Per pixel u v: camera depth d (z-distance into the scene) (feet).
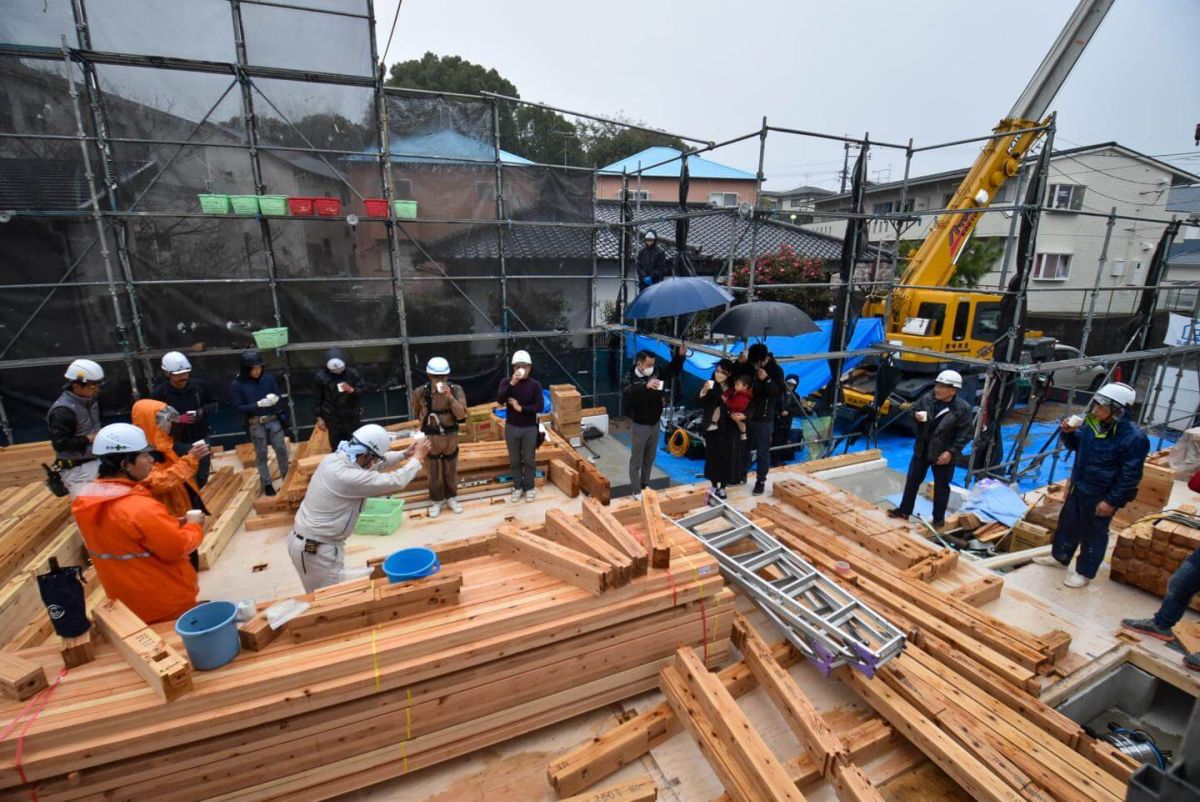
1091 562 16.85
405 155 32.53
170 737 8.52
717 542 15.57
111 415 29.35
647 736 10.99
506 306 36.86
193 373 30.37
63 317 27.78
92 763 8.23
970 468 27.04
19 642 13.44
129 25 26.81
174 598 11.19
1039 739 10.87
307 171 30.48
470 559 13.94
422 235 33.88
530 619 10.77
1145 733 13.78
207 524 19.17
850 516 19.58
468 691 10.37
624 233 40.47
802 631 12.60
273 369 31.83
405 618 10.67
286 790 9.47
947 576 17.03
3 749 7.92
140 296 28.66
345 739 9.64
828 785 10.55
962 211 26.73
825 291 47.88
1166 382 42.65
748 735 9.72
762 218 27.91
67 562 17.66
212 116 28.53
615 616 11.40
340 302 32.30
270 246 29.96
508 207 36.01
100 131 26.99
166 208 28.50
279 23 28.45
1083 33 27.86
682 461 33.86
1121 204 54.13
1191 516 17.34
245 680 8.96
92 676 9.16
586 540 12.47
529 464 21.79
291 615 10.21
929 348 38.17
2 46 25.26
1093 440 16.44
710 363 37.81
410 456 13.88
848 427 41.01
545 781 10.43
